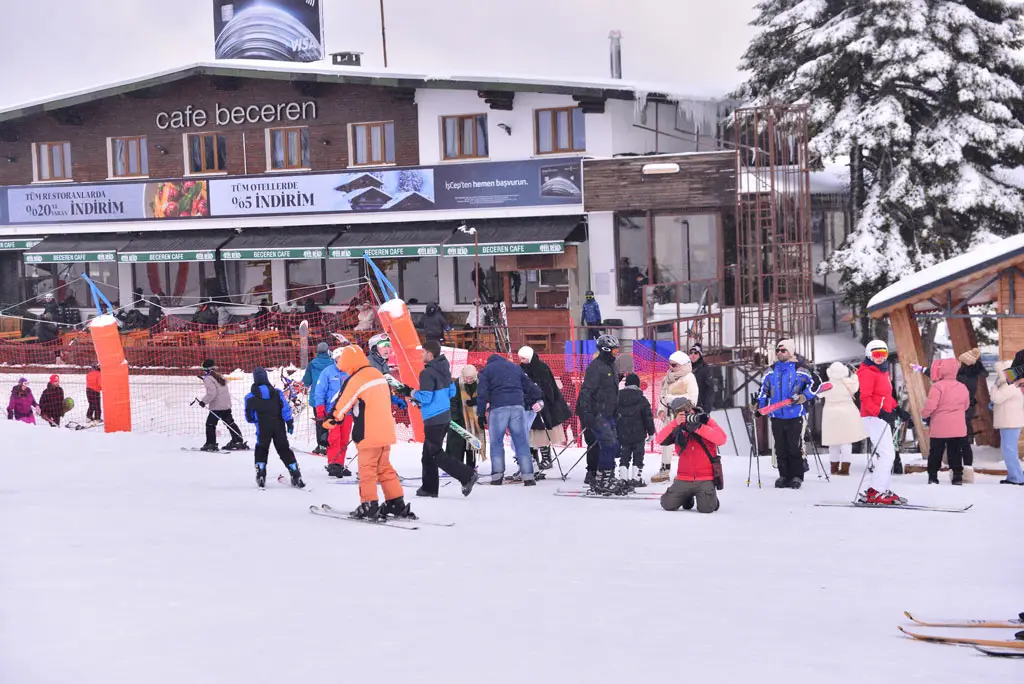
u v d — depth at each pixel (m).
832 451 18.14
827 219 36.72
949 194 33.75
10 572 9.36
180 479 16.77
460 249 34.03
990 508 14.14
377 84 35.53
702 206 31.98
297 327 36.12
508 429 16.67
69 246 40.06
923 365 20.28
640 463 16.22
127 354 35.66
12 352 37.59
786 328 31.62
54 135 41.16
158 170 39.88
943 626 7.69
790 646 7.00
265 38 48.75
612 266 33.44
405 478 17.14
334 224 36.94
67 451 19.91
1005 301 19.44
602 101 33.47
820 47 35.72
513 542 11.35
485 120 35.38
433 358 14.82
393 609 8.03
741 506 14.33
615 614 7.96
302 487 15.89
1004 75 34.78
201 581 9.03
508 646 6.92
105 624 7.46
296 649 6.80
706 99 37.22
